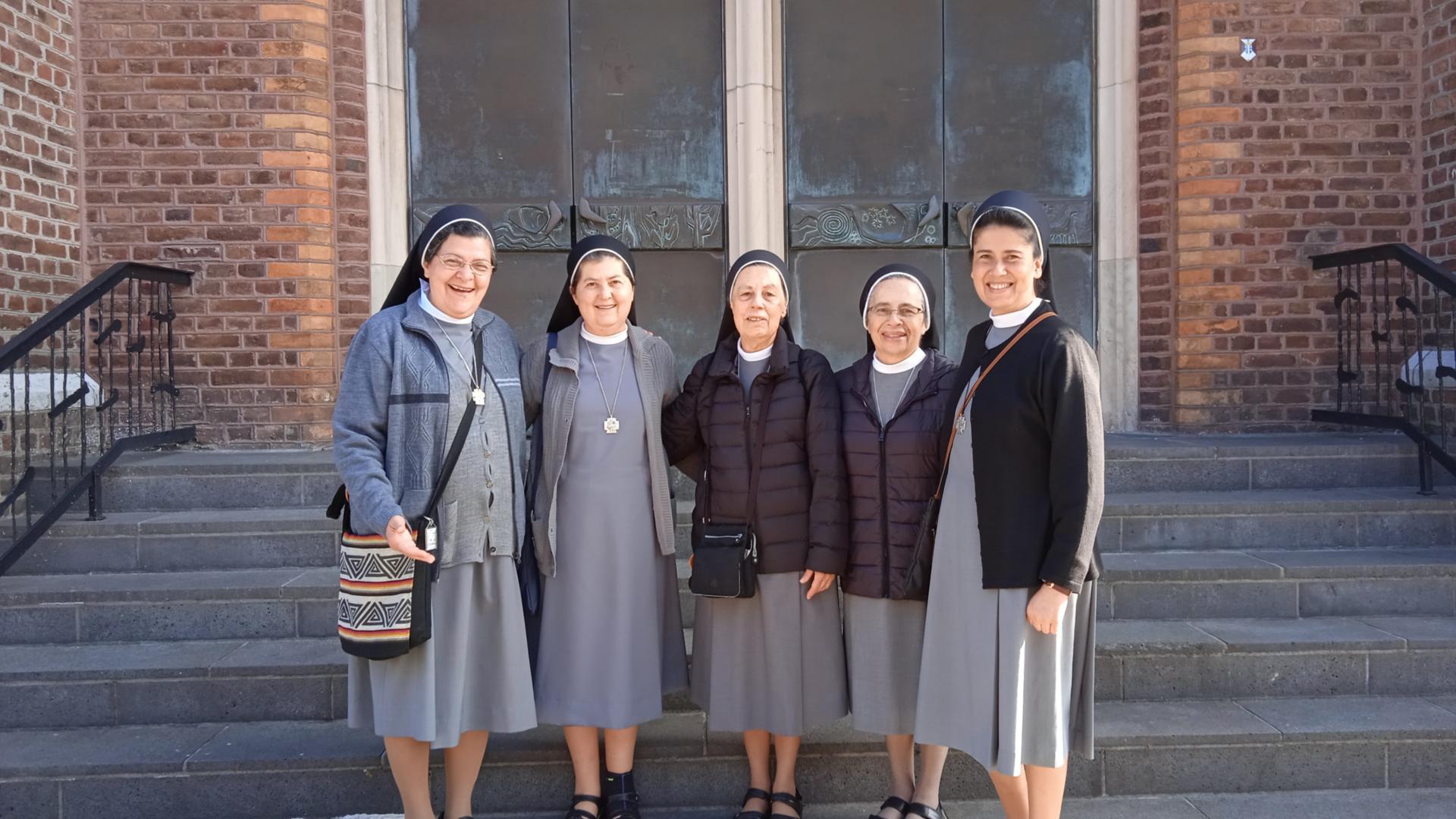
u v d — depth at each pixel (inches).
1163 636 124.9
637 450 100.9
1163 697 122.6
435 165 205.0
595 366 101.4
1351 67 193.8
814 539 96.2
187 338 185.5
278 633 131.2
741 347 103.0
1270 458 162.6
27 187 170.1
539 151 206.2
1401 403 189.5
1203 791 111.4
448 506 90.9
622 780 102.1
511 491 96.0
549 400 101.2
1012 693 83.9
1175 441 180.2
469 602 92.7
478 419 93.4
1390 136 193.9
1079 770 111.0
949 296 210.1
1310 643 122.0
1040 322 87.2
